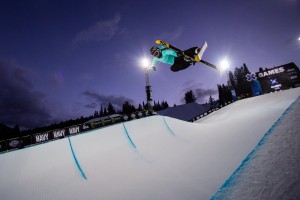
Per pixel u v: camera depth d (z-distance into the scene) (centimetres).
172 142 679
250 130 585
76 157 567
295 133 400
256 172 306
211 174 389
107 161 546
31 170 507
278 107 796
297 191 228
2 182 469
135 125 781
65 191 436
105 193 406
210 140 637
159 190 376
